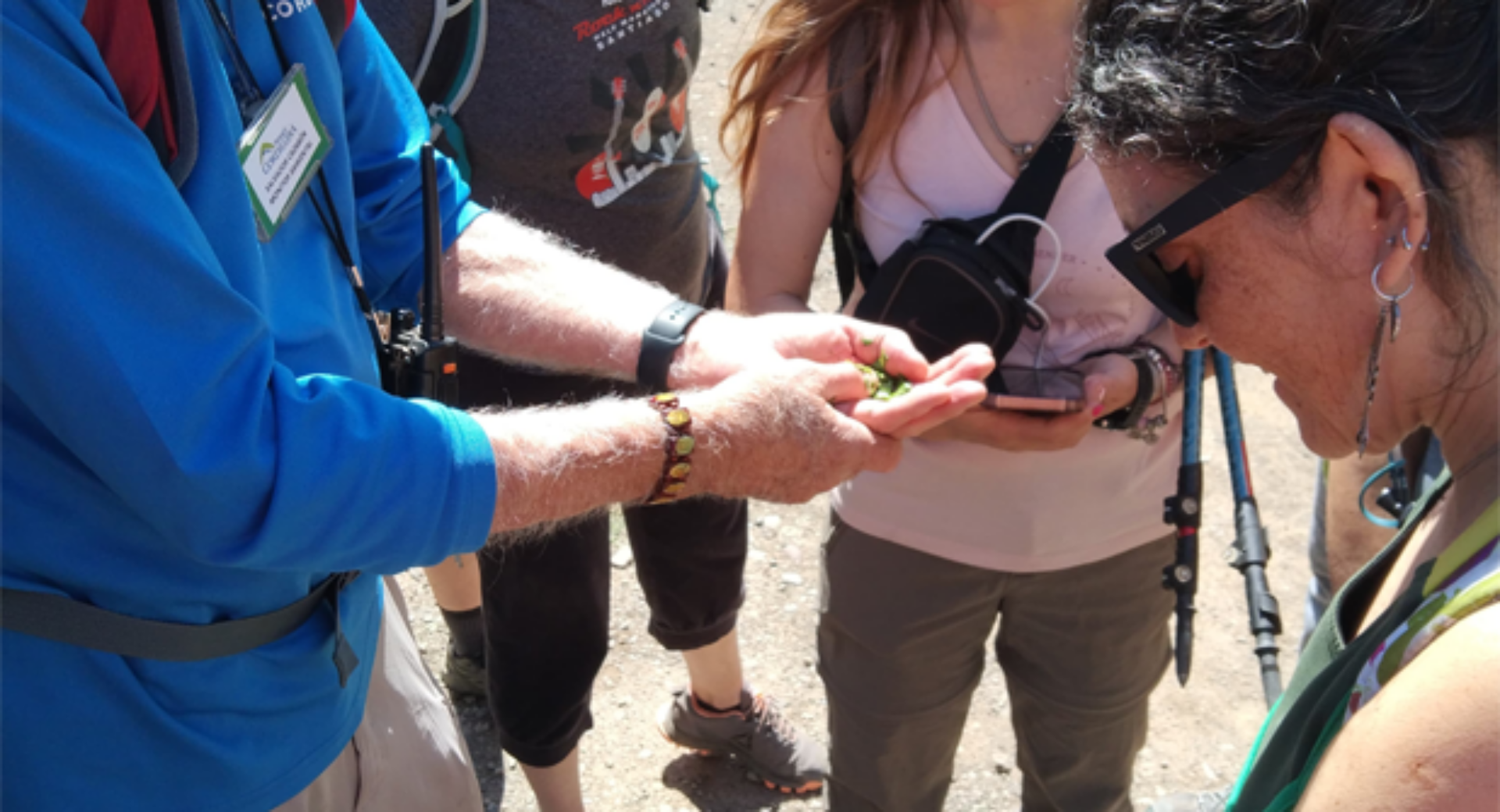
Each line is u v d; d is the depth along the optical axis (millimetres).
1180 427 1395
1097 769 1555
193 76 817
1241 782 833
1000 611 1496
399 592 1247
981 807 1962
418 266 1146
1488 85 637
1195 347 904
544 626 1548
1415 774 578
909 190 1298
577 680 1609
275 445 803
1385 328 714
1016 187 1245
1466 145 647
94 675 855
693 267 1696
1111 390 1271
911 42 1247
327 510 823
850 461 1087
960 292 1248
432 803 1166
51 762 860
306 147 935
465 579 1922
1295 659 2254
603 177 1509
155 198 751
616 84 1461
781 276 1370
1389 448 793
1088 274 1293
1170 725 2123
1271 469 2711
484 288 1183
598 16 1427
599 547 1551
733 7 4262
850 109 1298
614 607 2279
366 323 1052
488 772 1974
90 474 812
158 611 864
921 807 1580
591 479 958
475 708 2072
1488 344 691
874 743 1501
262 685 931
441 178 1190
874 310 1288
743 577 1825
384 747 1109
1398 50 646
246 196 853
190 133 797
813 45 1279
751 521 2498
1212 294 790
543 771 1681
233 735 916
